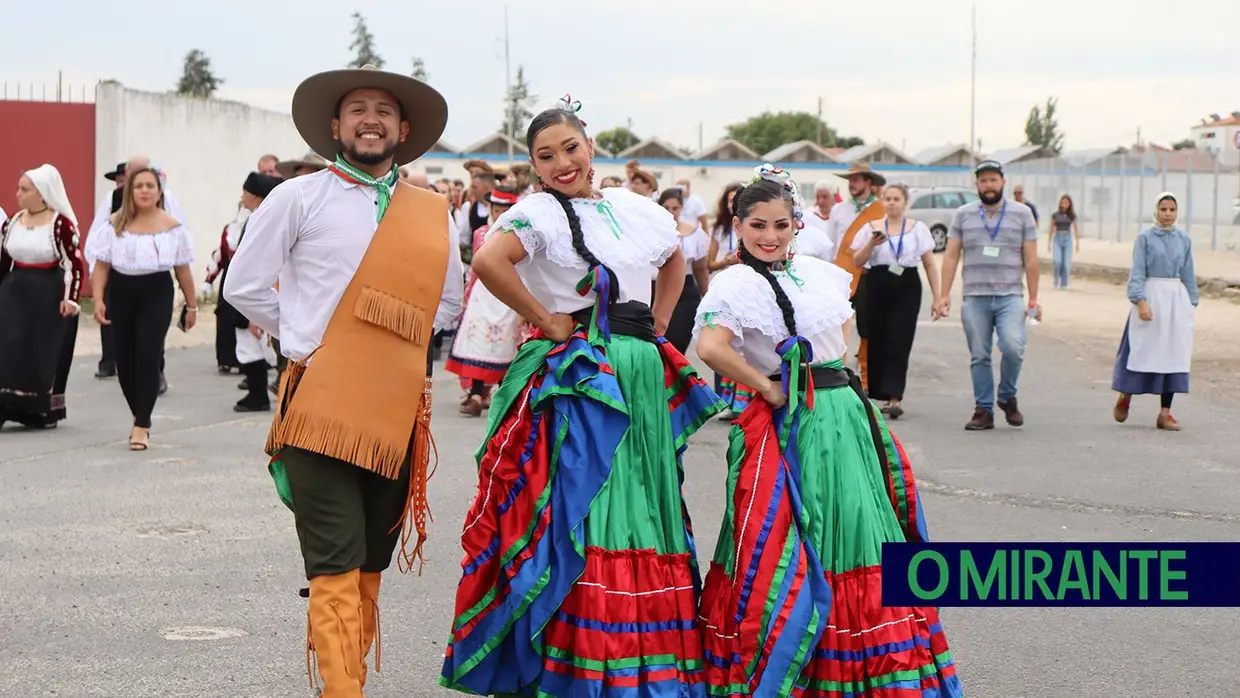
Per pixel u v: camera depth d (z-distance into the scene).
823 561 4.29
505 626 4.25
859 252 10.77
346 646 4.23
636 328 4.57
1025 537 7.00
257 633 5.43
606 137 81.25
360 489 4.40
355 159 4.41
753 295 4.46
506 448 4.36
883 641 4.22
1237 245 33.28
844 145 106.19
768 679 4.16
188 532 7.05
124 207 9.35
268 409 11.42
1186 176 36.88
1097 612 5.85
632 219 4.66
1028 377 13.84
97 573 6.27
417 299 4.40
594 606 4.19
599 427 4.34
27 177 9.95
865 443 4.48
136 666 5.03
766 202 4.56
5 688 4.79
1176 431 10.36
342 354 4.30
